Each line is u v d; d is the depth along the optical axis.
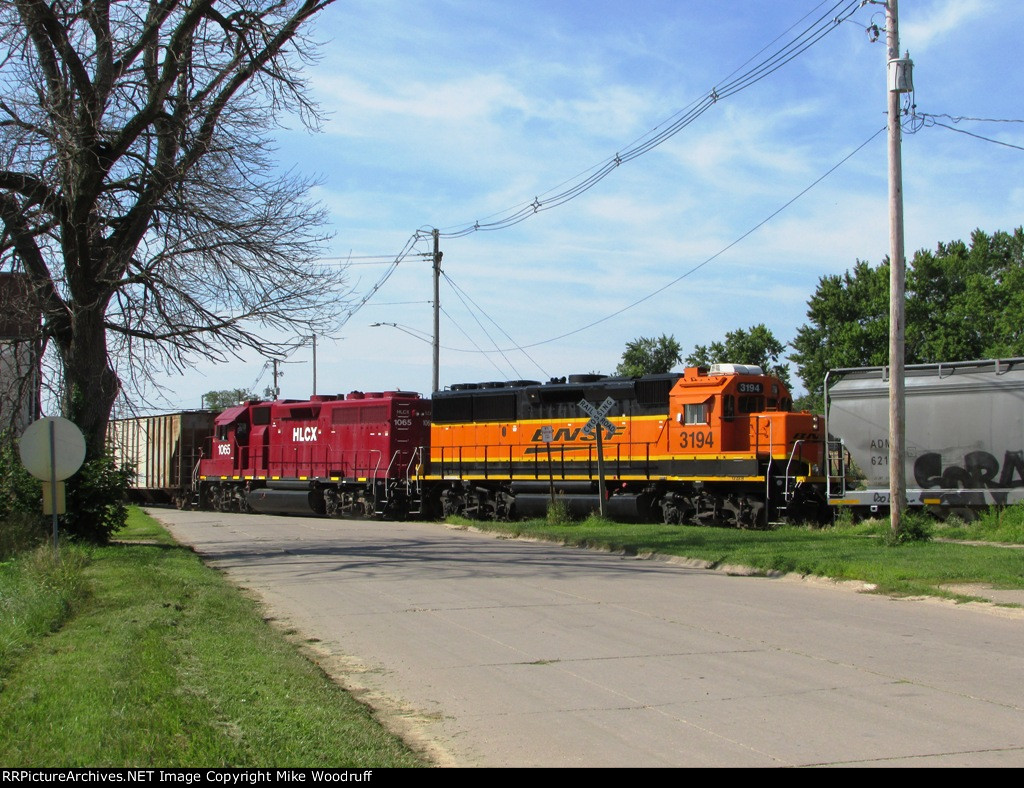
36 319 21.14
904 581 14.23
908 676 8.99
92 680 7.98
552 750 6.90
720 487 25.47
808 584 15.22
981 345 55.25
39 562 14.11
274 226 20.92
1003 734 7.16
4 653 9.30
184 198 20.34
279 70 20.42
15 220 19.78
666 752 6.82
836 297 60.62
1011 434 21.89
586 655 10.06
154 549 20.42
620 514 27.28
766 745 6.95
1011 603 12.63
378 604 13.56
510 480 30.80
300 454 38.44
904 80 18.67
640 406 27.38
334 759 6.35
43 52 19.59
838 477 24.42
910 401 23.30
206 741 6.42
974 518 22.47
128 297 20.97
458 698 8.42
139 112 20.09
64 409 20.92
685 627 11.55
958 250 67.19
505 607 13.15
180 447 45.72
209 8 19.72
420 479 33.72
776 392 26.39
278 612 13.02
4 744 6.37
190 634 10.37
